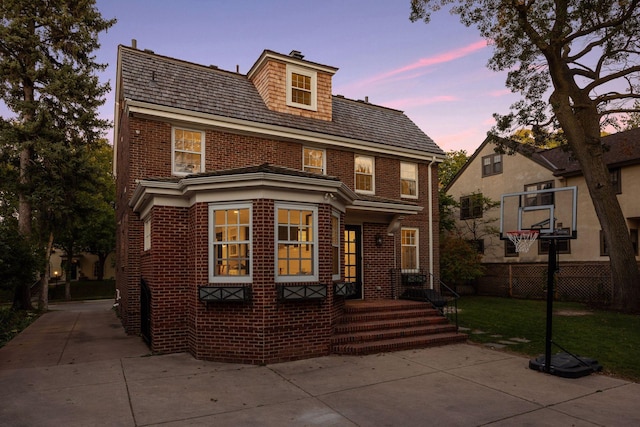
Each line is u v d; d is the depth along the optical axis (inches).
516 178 901.2
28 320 607.2
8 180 758.5
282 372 285.0
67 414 205.0
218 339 315.3
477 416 206.8
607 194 578.9
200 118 470.3
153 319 338.0
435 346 369.7
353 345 340.8
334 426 193.6
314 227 342.6
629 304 567.2
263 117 521.0
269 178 311.7
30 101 748.0
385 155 633.6
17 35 730.8
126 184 475.8
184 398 230.5
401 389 249.4
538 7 555.2
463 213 1024.2
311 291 322.3
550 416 207.3
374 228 517.3
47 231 810.8
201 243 327.6
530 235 322.7
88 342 395.2
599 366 293.4
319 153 575.8
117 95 599.8
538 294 795.4
